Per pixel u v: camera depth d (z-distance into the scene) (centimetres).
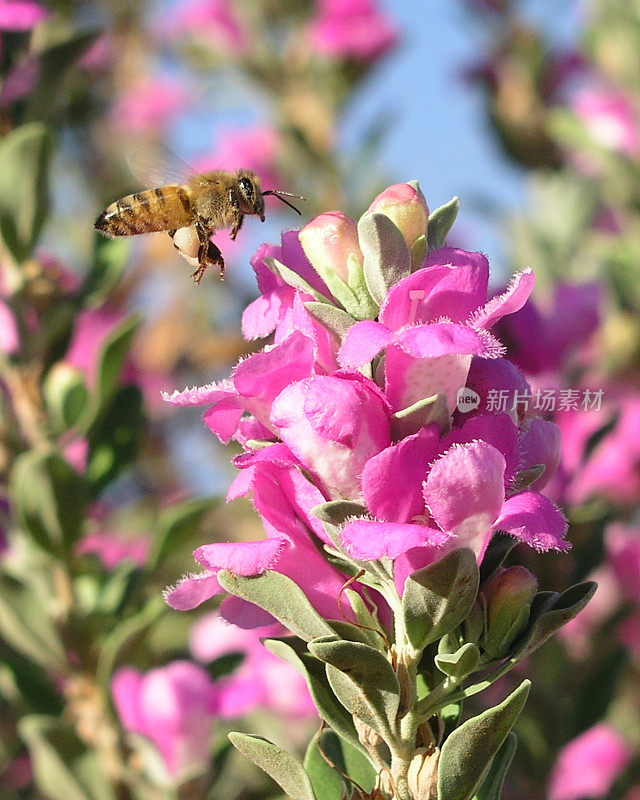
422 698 19
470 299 19
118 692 24
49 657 24
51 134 24
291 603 19
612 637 26
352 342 19
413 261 19
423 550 19
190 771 24
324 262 19
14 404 25
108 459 25
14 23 25
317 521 19
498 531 19
